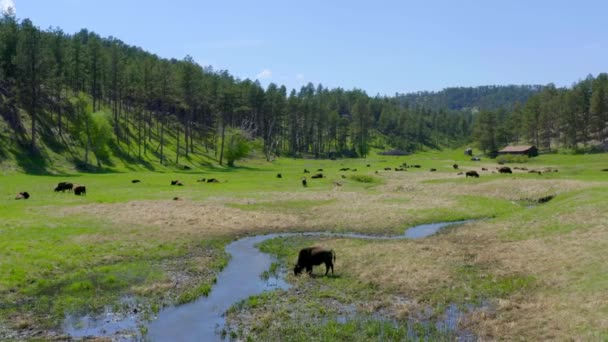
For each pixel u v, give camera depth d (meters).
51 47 126.62
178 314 21.53
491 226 42.28
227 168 123.69
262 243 37.47
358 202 59.31
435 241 37.47
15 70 108.44
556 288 23.50
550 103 178.50
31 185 68.06
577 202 44.25
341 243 36.78
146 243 35.41
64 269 28.11
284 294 24.41
